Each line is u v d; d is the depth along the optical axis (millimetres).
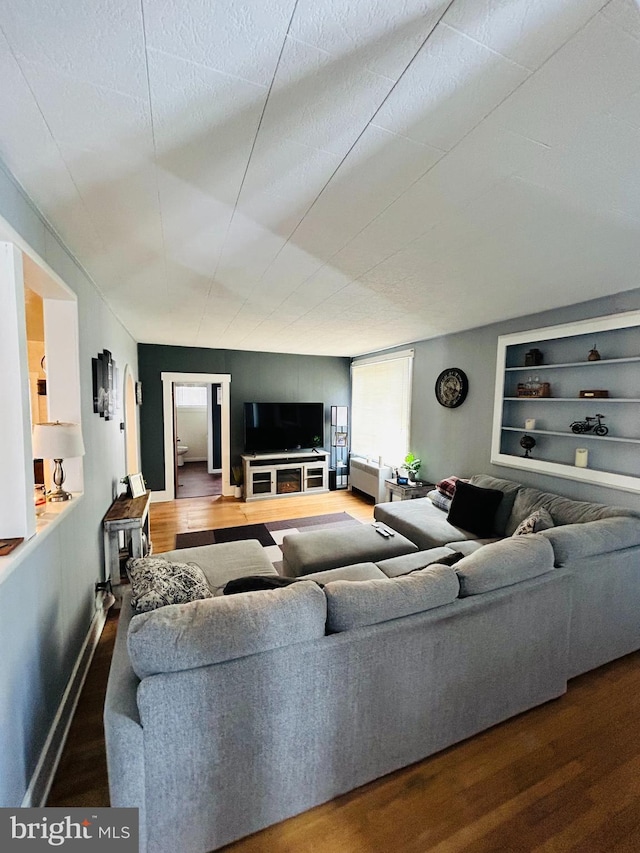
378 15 784
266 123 1098
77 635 2074
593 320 2861
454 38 836
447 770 1547
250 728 1242
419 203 1554
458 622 1573
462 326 3967
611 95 989
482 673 1658
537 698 1841
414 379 5027
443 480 4254
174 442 5906
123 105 1020
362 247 1993
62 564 1827
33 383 2949
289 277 2467
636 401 2576
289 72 922
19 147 1188
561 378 3225
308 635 1329
